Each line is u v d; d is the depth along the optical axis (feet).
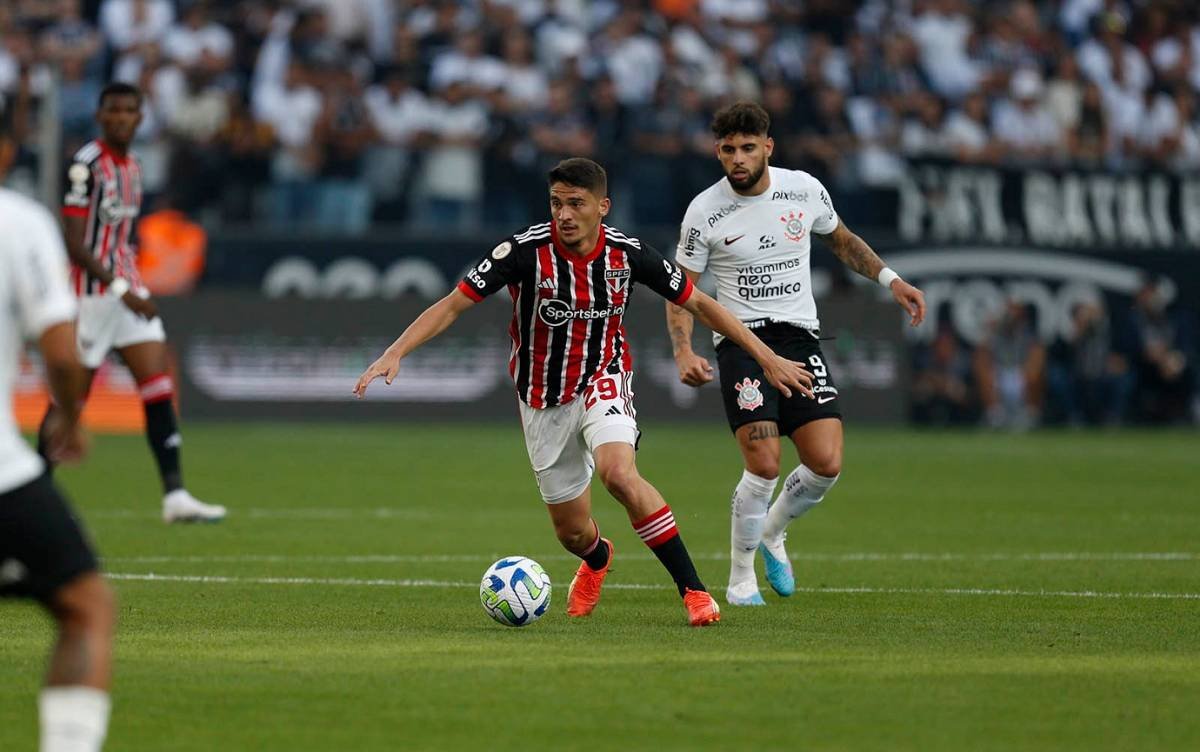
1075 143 310.86
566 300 89.66
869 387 277.44
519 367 92.07
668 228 270.46
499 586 89.20
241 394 263.08
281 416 263.49
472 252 268.21
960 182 282.77
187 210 265.34
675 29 291.79
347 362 264.31
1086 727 63.93
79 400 53.93
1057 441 258.57
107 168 134.72
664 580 113.29
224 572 114.52
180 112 269.85
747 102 102.63
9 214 52.13
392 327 264.72
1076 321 287.28
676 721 64.49
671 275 90.74
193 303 261.65
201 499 166.50
